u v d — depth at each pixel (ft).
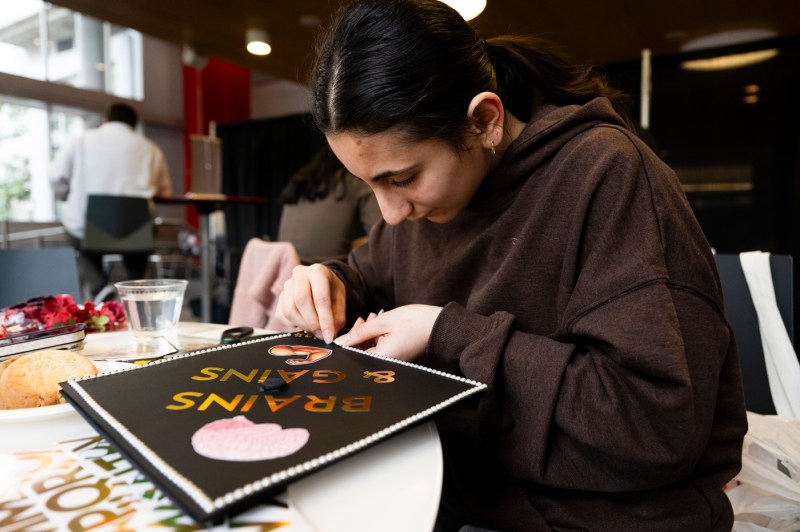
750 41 9.18
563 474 1.64
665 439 1.49
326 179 6.31
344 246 6.34
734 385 1.94
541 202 2.09
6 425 1.46
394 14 1.76
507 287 2.19
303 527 0.94
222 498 0.88
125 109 11.57
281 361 1.71
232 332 2.69
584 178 1.97
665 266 1.66
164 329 2.58
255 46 8.93
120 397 1.35
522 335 1.78
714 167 10.34
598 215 1.86
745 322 3.05
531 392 1.63
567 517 1.79
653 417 1.50
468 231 2.50
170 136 22.12
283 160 19.80
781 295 2.96
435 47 1.76
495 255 2.36
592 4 7.30
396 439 1.30
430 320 1.94
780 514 2.28
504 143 2.35
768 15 7.84
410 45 1.72
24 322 2.59
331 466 1.05
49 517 0.98
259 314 4.78
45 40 17.79
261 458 1.03
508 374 1.68
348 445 1.09
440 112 1.76
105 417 1.22
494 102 1.91
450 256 2.58
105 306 3.10
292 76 11.39
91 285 10.13
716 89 10.07
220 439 1.11
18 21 17.07
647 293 1.58
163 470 0.98
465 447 2.09
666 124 10.57
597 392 1.57
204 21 8.08
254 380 1.51
